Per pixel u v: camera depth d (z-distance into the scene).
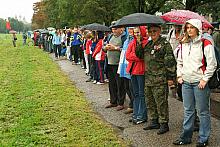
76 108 8.90
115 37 8.84
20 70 16.34
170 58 6.62
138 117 7.66
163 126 6.98
